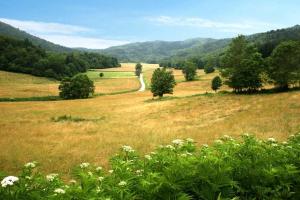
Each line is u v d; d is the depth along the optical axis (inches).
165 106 2935.5
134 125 1856.5
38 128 1695.4
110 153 1016.2
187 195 170.4
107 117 2437.3
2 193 165.3
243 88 3329.2
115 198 167.6
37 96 4800.7
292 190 205.5
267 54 5580.7
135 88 6112.2
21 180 185.6
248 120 1769.2
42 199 165.9
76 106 3472.0
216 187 176.9
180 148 239.3
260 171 202.7
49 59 7564.0
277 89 3112.7
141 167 214.8
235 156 224.5
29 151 1080.8
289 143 270.5
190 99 3211.1
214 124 1756.9
